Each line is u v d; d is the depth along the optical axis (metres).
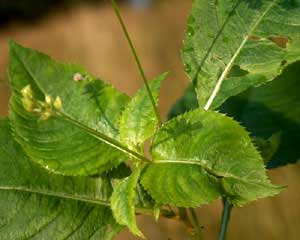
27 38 3.18
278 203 1.12
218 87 0.47
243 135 0.40
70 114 0.46
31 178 0.46
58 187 0.46
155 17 2.49
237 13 0.48
